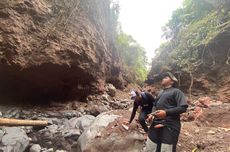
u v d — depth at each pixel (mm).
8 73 6938
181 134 5457
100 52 10086
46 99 8117
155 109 4234
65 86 8234
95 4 10695
